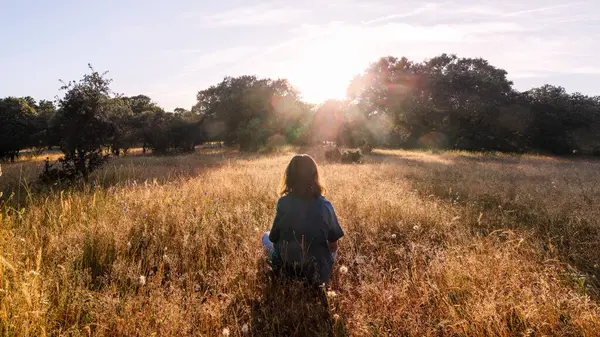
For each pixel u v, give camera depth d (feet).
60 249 11.09
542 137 138.31
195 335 7.66
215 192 20.86
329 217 9.71
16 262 9.19
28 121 88.43
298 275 9.87
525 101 145.07
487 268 10.05
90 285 9.37
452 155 87.76
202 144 161.99
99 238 11.79
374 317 8.20
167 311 7.91
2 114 83.46
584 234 14.87
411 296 9.29
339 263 11.95
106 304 7.99
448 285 9.38
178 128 107.14
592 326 7.38
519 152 125.18
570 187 26.27
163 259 11.09
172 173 35.12
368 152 88.94
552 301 8.28
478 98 134.92
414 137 157.28
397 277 10.28
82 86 30.96
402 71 158.81
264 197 20.27
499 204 20.89
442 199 22.56
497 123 138.41
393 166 44.80
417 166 46.16
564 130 134.00
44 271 9.52
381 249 12.89
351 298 9.17
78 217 14.71
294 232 9.65
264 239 11.50
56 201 16.99
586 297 8.42
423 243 13.20
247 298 9.49
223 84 153.58
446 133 146.82
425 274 10.41
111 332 7.52
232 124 149.18
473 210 18.78
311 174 9.76
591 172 42.65
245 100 143.54
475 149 126.41
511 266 10.37
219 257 11.61
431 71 150.71
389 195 19.92
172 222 14.37
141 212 15.20
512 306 8.34
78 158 29.32
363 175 33.14
